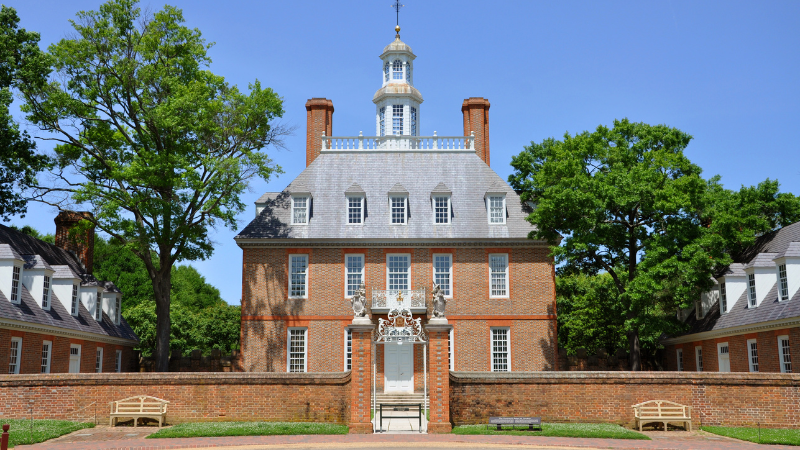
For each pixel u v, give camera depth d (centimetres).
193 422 2447
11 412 2411
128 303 6662
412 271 3706
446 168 4066
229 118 3606
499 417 2356
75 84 3406
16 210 3547
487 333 3656
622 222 3262
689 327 3544
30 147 3509
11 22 3506
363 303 2450
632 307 3073
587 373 2483
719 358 3269
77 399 2447
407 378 3531
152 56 3428
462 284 3703
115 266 6825
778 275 2858
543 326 3666
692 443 2102
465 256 3734
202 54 3609
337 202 3891
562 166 3212
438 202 3844
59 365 3281
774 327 2752
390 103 4516
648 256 3042
